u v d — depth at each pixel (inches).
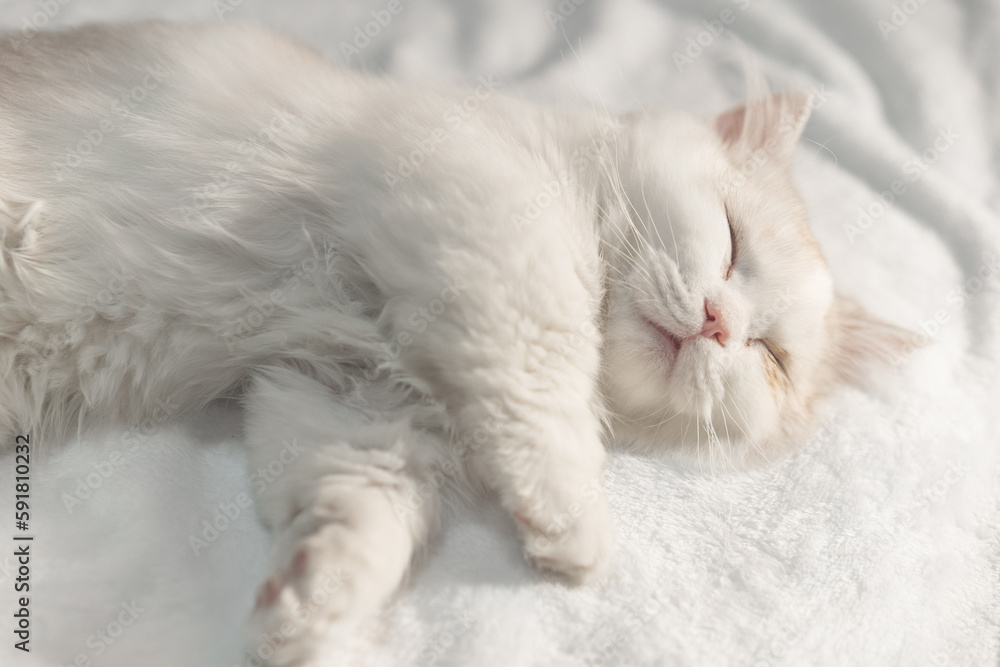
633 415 18.8
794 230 19.9
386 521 15.6
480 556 16.5
